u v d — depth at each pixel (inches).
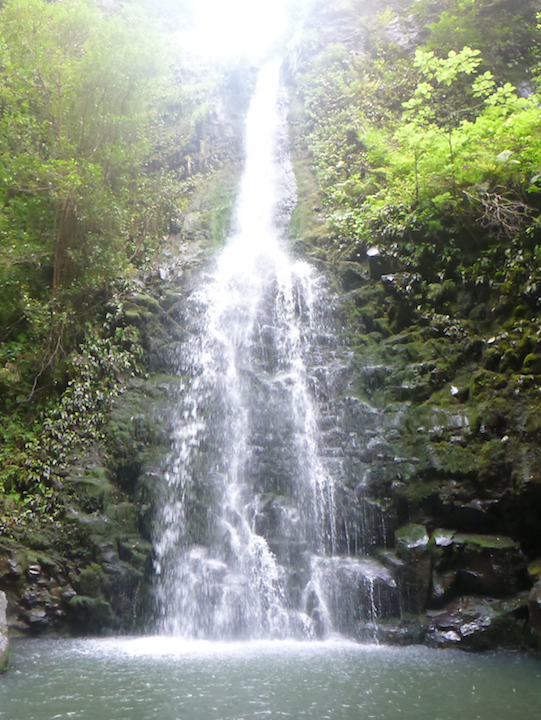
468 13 706.8
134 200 573.9
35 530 339.0
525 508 314.5
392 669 243.4
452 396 372.8
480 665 253.4
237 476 380.8
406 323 445.1
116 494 369.7
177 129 729.6
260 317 479.5
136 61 543.2
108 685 214.7
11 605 311.3
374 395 404.2
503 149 454.6
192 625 318.7
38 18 518.9
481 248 429.4
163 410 412.2
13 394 402.0
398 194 502.6
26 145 455.8
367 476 355.6
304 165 699.4
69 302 447.2
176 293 510.6
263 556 334.6
